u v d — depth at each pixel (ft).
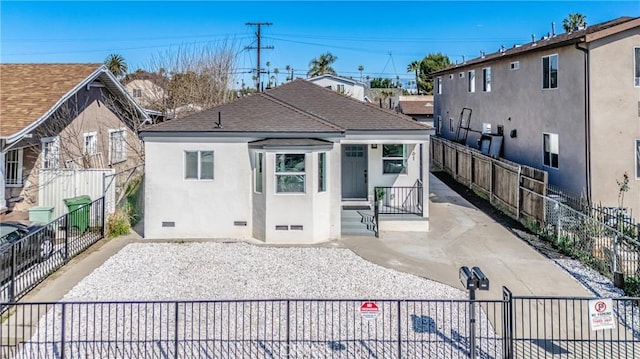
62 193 51.90
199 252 43.01
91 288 33.78
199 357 24.22
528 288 34.45
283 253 42.91
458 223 54.39
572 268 38.83
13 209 51.83
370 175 56.85
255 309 30.58
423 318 29.14
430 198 68.95
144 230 48.49
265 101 54.24
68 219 40.09
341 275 37.09
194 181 47.83
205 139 47.47
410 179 56.75
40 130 52.95
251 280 35.81
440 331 27.25
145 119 79.77
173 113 98.94
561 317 29.60
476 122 88.28
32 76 60.54
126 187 64.39
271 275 36.96
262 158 46.42
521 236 48.88
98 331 27.17
